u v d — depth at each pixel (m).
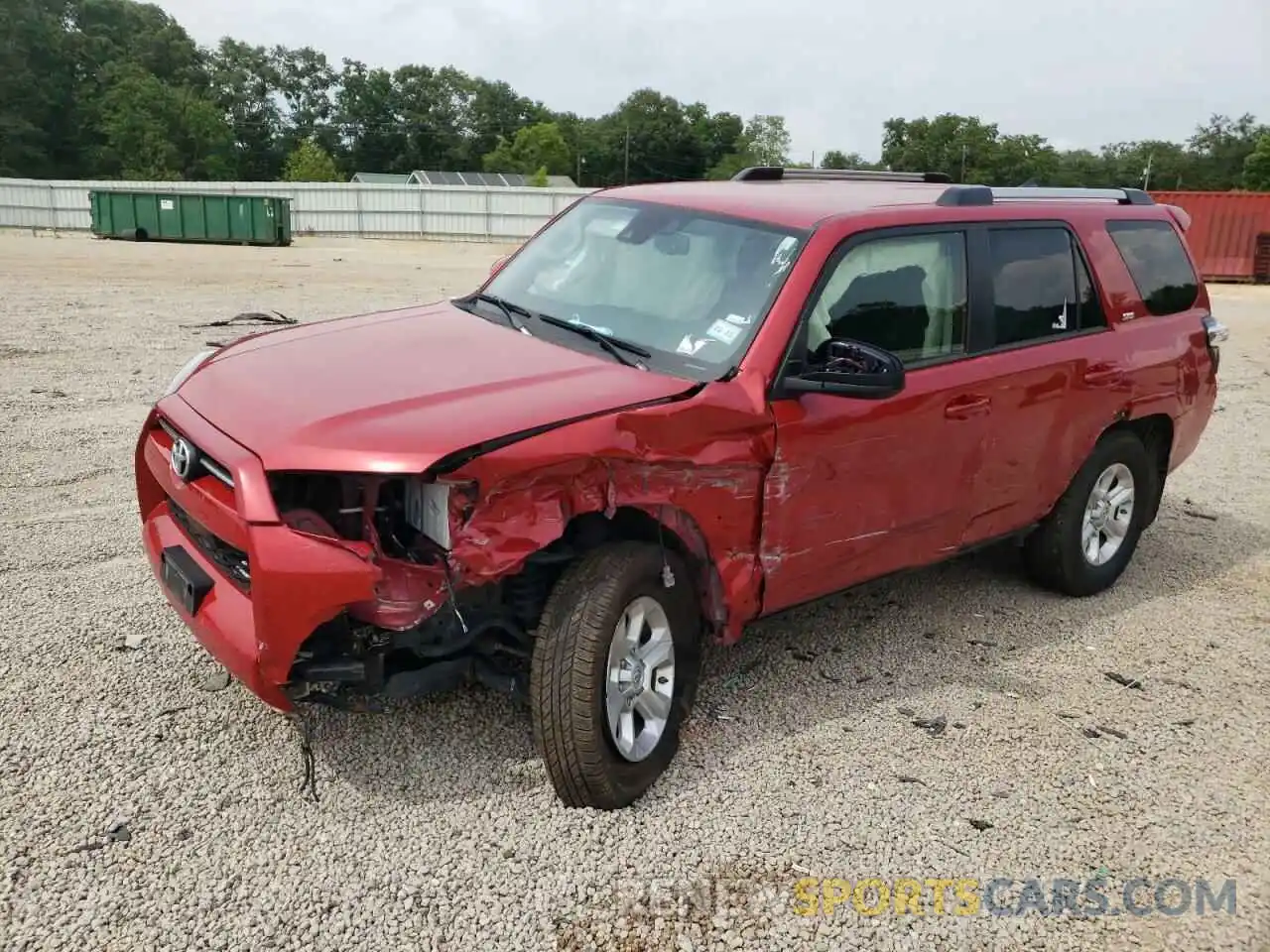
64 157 96.56
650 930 3.04
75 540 5.57
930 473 4.45
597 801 3.48
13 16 92.31
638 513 3.63
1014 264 4.87
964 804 3.74
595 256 4.57
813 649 4.87
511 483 3.15
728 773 3.82
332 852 3.25
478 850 3.30
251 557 3.05
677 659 3.74
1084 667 4.86
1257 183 95.69
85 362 10.49
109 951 2.81
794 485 3.91
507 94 129.88
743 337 3.87
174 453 3.57
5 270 22.08
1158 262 5.82
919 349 4.41
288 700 3.20
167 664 4.30
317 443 3.08
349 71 122.38
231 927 2.92
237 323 13.99
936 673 4.70
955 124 102.94
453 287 21.67
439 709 4.07
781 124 120.56
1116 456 5.52
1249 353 15.42
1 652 4.32
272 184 50.97
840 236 4.11
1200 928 3.22
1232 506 7.57
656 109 122.94
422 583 3.18
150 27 114.50
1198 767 4.09
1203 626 5.41
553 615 3.36
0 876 3.05
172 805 3.42
